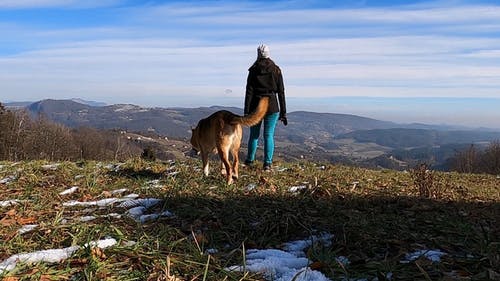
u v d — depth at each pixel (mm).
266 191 6738
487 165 32688
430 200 6535
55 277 3154
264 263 3514
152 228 4598
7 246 3883
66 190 6883
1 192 6660
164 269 3322
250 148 9789
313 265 3457
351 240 4203
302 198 6121
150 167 9555
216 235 4449
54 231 4266
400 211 5629
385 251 3957
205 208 5395
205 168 8609
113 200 6113
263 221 4820
